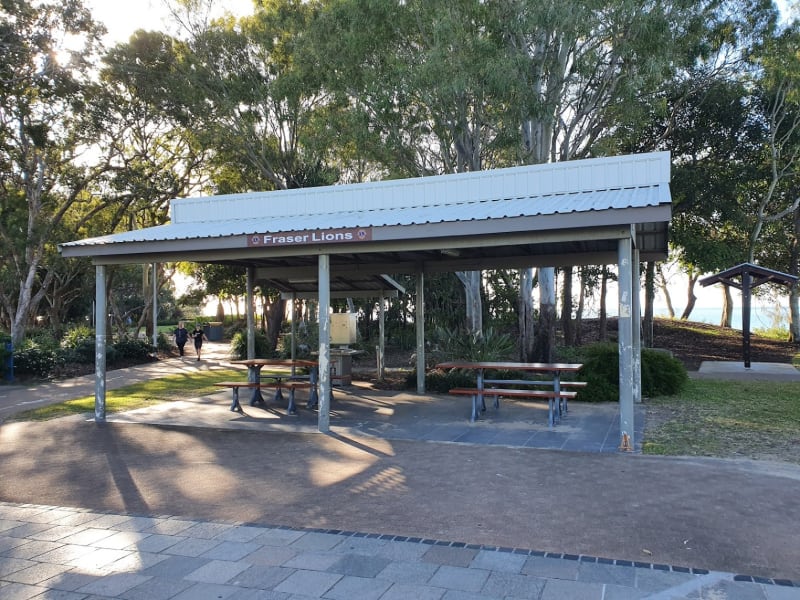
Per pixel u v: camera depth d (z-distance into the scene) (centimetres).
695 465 712
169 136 2841
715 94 2161
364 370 2008
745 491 607
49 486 686
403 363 2264
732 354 2358
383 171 2072
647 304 2548
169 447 874
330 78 1886
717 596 393
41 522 564
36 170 2561
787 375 1675
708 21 1853
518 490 630
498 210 911
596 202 866
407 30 1655
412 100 1703
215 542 505
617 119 1736
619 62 1695
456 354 1691
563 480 662
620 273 798
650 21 1520
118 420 1099
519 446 830
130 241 1011
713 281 1912
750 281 1864
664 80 1769
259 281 1666
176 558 473
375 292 1706
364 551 478
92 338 2466
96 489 671
